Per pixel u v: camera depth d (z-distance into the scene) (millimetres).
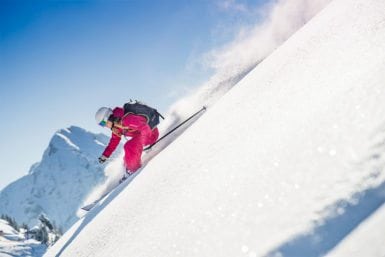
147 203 2676
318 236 808
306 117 1552
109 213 3631
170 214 1882
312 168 1063
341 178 912
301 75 2516
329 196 889
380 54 1635
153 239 1720
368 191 804
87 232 3779
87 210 5852
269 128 1939
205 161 2365
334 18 3262
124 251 2053
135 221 2490
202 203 1588
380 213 683
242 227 1089
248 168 1530
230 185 1508
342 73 1884
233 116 2992
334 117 1239
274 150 1459
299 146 1257
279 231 920
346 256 646
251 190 1270
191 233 1369
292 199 1012
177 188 2318
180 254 1277
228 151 2154
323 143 1142
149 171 4047
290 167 1178
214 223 1277
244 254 952
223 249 1061
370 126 1017
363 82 1338
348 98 1301
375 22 2246
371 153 903
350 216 789
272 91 2738
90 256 2750
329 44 2668
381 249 595
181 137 4672
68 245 4184
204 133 3289
